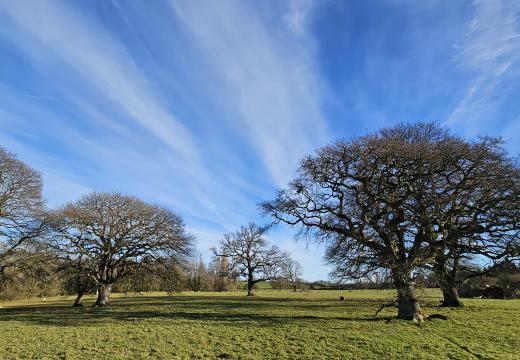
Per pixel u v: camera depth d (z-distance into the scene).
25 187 40.62
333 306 38.12
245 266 71.69
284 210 28.05
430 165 26.20
